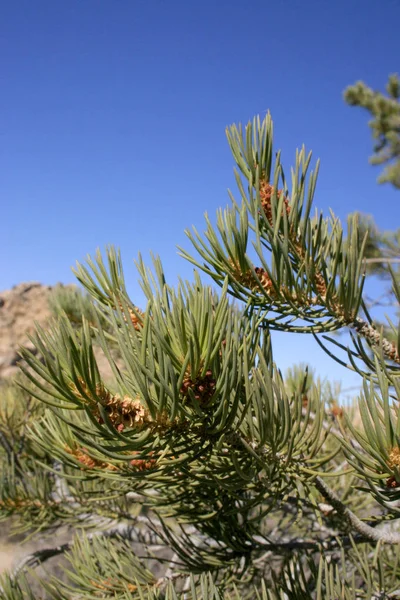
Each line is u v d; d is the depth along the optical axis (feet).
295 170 1.15
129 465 1.18
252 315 1.14
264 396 0.99
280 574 1.36
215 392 0.93
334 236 1.20
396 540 1.31
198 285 0.97
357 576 1.44
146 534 2.18
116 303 0.92
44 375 0.86
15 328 12.96
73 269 1.12
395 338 1.17
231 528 1.49
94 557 1.61
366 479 0.89
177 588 1.80
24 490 2.28
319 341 1.19
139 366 0.87
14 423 3.05
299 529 2.10
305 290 1.18
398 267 4.09
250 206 1.16
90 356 0.87
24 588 1.59
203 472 1.08
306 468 1.13
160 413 0.91
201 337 0.94
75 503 2.36
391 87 7.36
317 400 1.21
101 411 0.83
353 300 1.19
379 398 0.92
